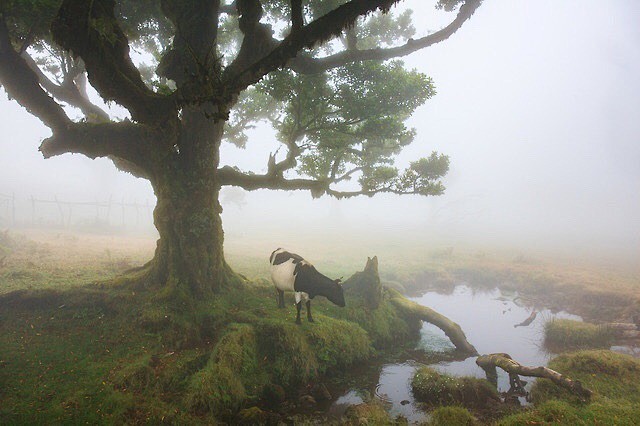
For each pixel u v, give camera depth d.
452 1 8.70
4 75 6.94
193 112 8.89
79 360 6.63
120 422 5.26
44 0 6.49
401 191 10.63
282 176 10.12
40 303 8.30
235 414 6.31
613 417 5.47
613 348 9.96
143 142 8.69
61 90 9.99
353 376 8.27
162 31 10.51
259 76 5.46
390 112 9.82
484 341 10.66
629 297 13.32
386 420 6.26
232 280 10.16
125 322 7.97
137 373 6.29
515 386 7.85
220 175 9.85
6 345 6.78
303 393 7.36
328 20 5.21
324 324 8.80
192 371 6.80
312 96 9.29
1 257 12.30
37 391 5.66
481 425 6.09
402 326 10.63
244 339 7.64
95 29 6.24
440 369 8.77
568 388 6.72
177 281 8.88
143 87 7.39
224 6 10.59
